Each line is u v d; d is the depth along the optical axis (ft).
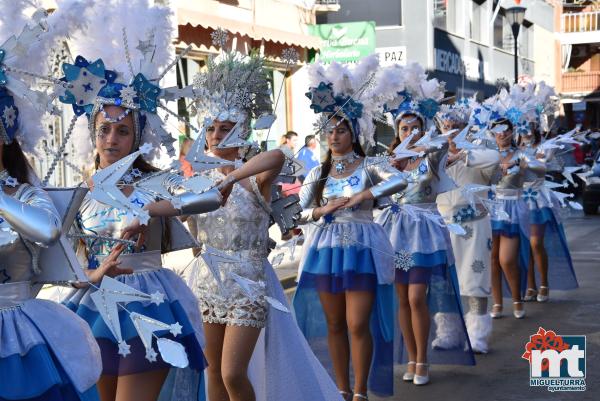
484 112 23.24
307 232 18.58
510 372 21.07
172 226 12.68
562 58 126.52
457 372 21.21
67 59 12.51
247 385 13.97
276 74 52.54
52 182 26.86
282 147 14.28
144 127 12.44
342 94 17.95
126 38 12.32
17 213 8.83
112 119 12.12
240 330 13.85
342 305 17.88
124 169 9.66
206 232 14.32
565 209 31.55
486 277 22.95
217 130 14.47
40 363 9.36
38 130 10.33
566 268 30.78
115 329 9.89
